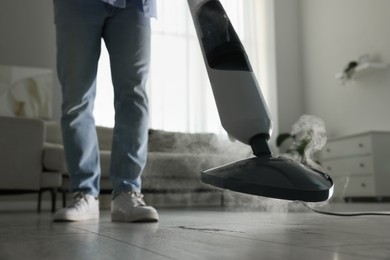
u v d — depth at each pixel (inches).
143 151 54.1
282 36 215.6
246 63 32.3
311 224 41.3
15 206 156.8
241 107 31.2
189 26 192.5
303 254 21.0
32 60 172.7
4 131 104.4
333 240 27.0
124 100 53.7
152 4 55.4
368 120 173.6
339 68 190.7
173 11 191.5
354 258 19.5
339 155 158.9
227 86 31.7
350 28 184.1
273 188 27.7
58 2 53.5
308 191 27.4
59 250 23.8
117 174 52.7
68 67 53.1
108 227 41.8
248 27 203.0
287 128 209.9
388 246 24.0
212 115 188.9
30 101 166.7
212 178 30.4
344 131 187.2
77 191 54.9
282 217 54.3
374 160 143.0
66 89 53.6
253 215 61.4
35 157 106.5
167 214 72.1
